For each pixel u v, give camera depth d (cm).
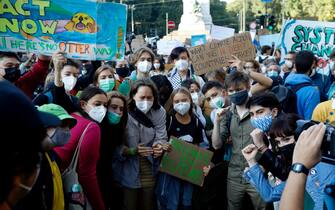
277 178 281
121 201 392
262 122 338
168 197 410
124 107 378
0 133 98
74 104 358
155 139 404
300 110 471
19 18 373
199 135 439
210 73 627
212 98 473
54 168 254
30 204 222
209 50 584
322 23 738
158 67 720
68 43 392
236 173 404
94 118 345
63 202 259
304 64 479
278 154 270
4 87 102
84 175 293
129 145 391
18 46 374
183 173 407
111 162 379
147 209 405
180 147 408
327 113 361
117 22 413
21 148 102
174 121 430
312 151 151
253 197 396
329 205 194
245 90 397
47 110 262
